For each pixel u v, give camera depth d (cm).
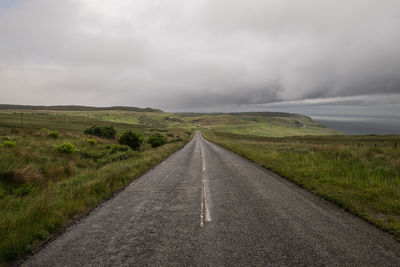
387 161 1015
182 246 358
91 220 486
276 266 296
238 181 851
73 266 314
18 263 326
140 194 699
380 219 446
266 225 432
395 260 307
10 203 573
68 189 724
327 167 985
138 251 347
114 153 1659
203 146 3125
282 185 769
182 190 741
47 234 415
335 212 501
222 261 312
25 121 6556
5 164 899
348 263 302
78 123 8338
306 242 361
